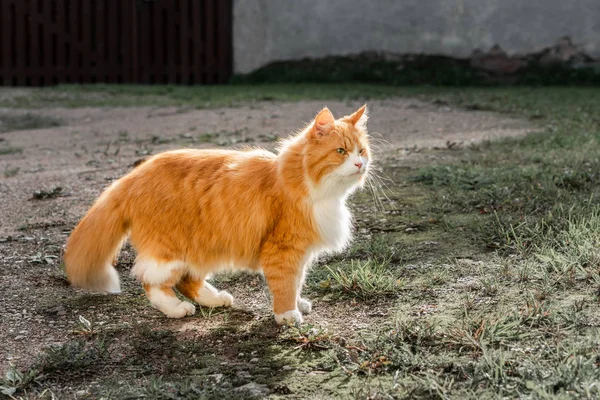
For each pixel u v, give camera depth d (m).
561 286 4.46
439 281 4.76
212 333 4.25
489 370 3.50
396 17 15.98
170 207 4.30
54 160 9.10
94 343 4.11
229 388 3.56
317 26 16.34
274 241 4.22
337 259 5.32
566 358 3.52
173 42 16.75
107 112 12.82
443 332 3.97
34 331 4.32
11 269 5.25
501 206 6.11
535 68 15.70
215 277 5.17
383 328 4.15
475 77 15.88
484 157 8.00
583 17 15.36
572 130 9.61
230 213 4.25
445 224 5.84
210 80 16.83
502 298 4.39
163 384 3.57
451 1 15.73
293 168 4.20
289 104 12.93
